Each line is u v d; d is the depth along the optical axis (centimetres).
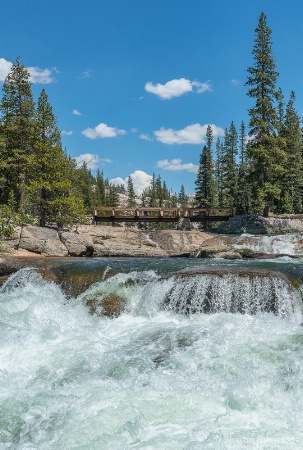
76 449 467
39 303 1202
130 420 523
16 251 2236
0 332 930
